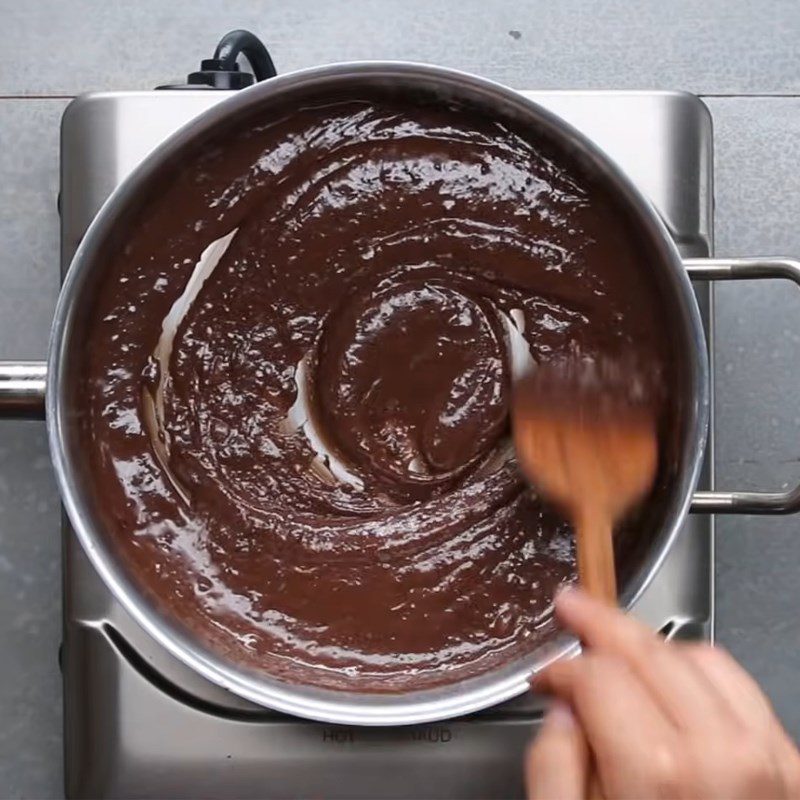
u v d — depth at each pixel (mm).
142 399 833
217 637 817
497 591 827
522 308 834
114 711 833
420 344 837
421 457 838
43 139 931
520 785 828
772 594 925
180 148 799
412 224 832
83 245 777
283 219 832
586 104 848
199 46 937
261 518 832
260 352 837
